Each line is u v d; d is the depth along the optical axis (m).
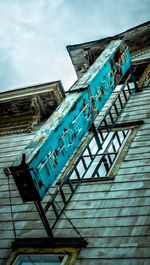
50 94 9.91
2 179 8.15
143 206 5.19
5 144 9.79
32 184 4.46
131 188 5.70
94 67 7.03
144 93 9.14
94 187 6.17
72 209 5.83
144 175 5.87
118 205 5.45
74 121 5.64
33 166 4.46
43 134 4.96
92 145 9.13
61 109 5.59
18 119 10.79
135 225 4.88
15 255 5.46
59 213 5.87
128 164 6.35
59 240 5.18
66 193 6.39
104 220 5.25
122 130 7.73
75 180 6.64
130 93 9.04
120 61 8.08
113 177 6.18
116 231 4.92
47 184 4.78
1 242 5.95
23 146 9.23
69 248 5.01
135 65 11.30
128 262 4.28
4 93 10.27
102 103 6.82
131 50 13.67
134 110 8.40
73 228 5.36
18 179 4.50
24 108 10.55
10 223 6.37
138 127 7.52
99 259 4.54
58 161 5.11
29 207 6.65
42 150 4.69
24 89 10.01
